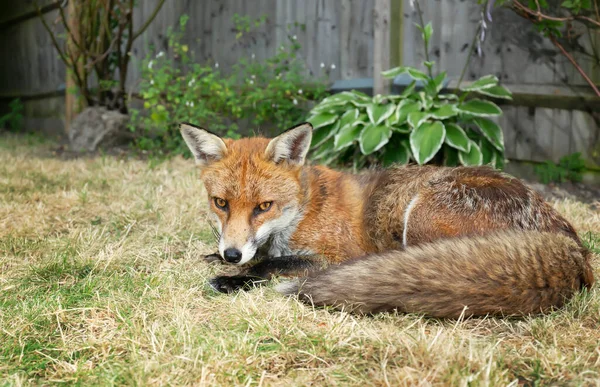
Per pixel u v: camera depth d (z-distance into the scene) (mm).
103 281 1117
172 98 2244
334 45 2100
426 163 1740
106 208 1539
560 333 941
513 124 1848
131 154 2266
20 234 1356
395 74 1809
